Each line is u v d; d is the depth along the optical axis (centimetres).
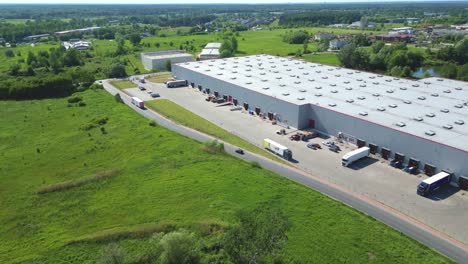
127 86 14900
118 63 17562
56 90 13962
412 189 6688
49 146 8912
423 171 7281
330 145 8425
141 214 5916
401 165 7556
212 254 4900
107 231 5444
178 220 5678
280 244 4491
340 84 11456
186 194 6438
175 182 6856
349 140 8650
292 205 6050
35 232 5616
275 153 8238
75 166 7806
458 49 19250
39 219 5953
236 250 4484
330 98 9969
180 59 19088
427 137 7200
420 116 8462
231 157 8025
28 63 19762
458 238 5328
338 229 5450
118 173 7319
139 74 17488
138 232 5388
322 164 7700
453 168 6788
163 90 14025
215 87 12706
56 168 7738
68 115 11344
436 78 12144
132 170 7425
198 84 13812
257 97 10700
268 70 13700
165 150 8362
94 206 6241
